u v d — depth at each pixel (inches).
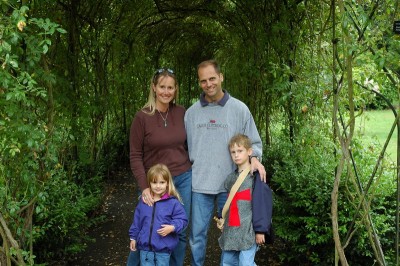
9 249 107.0
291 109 188.2
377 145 169.5
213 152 121.1
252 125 123.6
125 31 297.7
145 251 117.8
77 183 214.4
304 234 144.3
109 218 214.2
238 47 322.0
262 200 114.0
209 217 126.3
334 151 162.4
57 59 177.3
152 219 117.4
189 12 350.6
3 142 100.7
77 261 162.7
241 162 116.7
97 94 228.4
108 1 238.2
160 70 119.7
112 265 159.9
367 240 135.0
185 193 125.2
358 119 267.7
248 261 114.1
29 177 108.7
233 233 116.6
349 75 99.0
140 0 288.4
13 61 86.1
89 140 237.3
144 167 123.8
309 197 141.9
